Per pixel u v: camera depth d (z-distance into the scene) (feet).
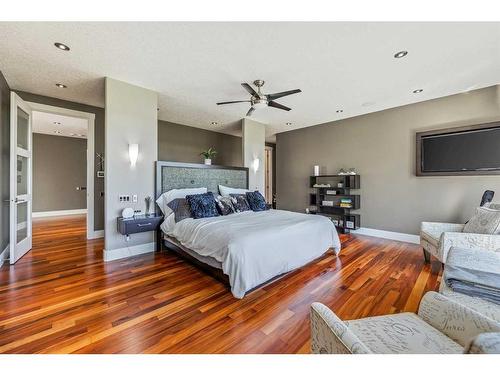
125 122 10.44
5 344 4.79
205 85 10.73
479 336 2.00
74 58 8.34
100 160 14.05
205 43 7.42
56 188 22.66
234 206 12.18
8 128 10.42
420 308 3.96
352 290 7.46
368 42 7.36
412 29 6.70
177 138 17.99
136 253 10.85
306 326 5.58
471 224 8.73
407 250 11.84
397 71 9.33
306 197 18.83
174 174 12.60
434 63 8.66
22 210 10.63
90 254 10.73
